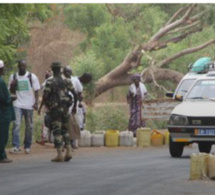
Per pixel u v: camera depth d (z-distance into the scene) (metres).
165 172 23.88
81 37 91.75
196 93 31.42
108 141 36.19
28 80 31.38
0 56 38.84
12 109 28.09
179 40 71.75
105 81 68.69
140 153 32.31
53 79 27.83
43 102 27.98
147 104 39.22
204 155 21.88
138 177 22.45
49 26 89.56
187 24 75.12
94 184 20.77
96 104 61.59
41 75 88.81
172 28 70.25
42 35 89.69
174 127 29.53
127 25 73.00
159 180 21.70
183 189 19.88
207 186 20.45
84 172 23.91
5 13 38.16
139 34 72.31
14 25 38.78
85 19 75.75
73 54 86.19
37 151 32.97
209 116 29.17
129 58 69.06
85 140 36.00
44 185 20.59
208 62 38.47
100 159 29.02
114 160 28.52
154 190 19.62
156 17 73.75
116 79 69.25
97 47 71.69
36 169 24.98
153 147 35.94
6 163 27.30
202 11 69.69
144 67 68.88
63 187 20.16
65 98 27.86
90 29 76.00
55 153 31.86
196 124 29.23
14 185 20.62
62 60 89.25
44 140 35.81
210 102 30.50
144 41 71.50
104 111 48.78
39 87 31.62
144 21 74.19
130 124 39.44
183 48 70.06
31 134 31.62
